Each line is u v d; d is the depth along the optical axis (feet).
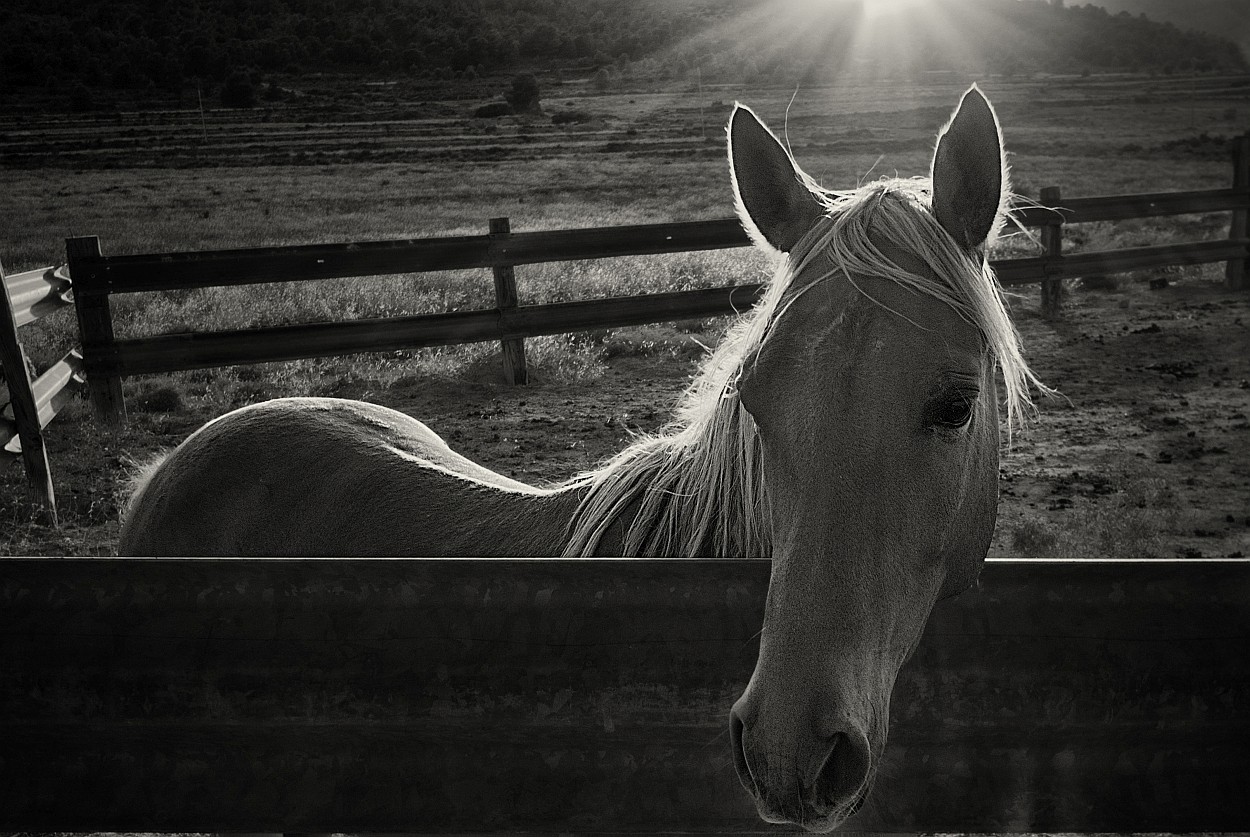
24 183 123.85
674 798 4.75
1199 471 21.09
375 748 4.75
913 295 4.79
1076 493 19.88
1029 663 4.69
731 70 309.42
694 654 4.66
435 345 27.81
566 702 4.66
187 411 25.67
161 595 4.69
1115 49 389.39
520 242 28.14
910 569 4.59
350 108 249.75
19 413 18.44
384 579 4.67
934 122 180.75
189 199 111.14
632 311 29.68
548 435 22.89
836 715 4.09
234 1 338.75
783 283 5.33
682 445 6.61
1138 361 30.53
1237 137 41.22
